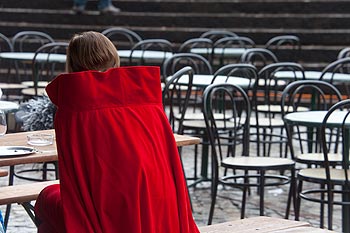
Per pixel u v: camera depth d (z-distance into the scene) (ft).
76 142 12.18
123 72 12.57
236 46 46.34
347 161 19.08
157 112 12.80
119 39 49.73
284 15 50.65
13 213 22.27
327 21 49.14
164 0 51.90
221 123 26.63
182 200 12.76
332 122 19.24
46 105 18.65
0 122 16.42
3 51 48.60
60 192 12.32
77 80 12.23
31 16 50.90
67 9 52.54
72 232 11.89
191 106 41.70
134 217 12.05
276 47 43.50
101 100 12.34
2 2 52.31
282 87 38.75
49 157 14.83
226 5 51.26
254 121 27.35
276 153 32.27
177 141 16.55
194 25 50.42
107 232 12.01
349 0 49.78
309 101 42.83
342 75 31.86
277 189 26.53
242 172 29.27
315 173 19.65
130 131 12.33
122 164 12.15
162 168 12.50
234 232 15.49
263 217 16.72
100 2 50.88
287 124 21.39
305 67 45.96
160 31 49.26
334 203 19.10
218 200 24.75
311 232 15.24
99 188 12.05
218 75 26.22
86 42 12.78
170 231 12.51
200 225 21.90
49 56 34.06
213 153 20.61
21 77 46.32
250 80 27.04
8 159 14.37
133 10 52.16
